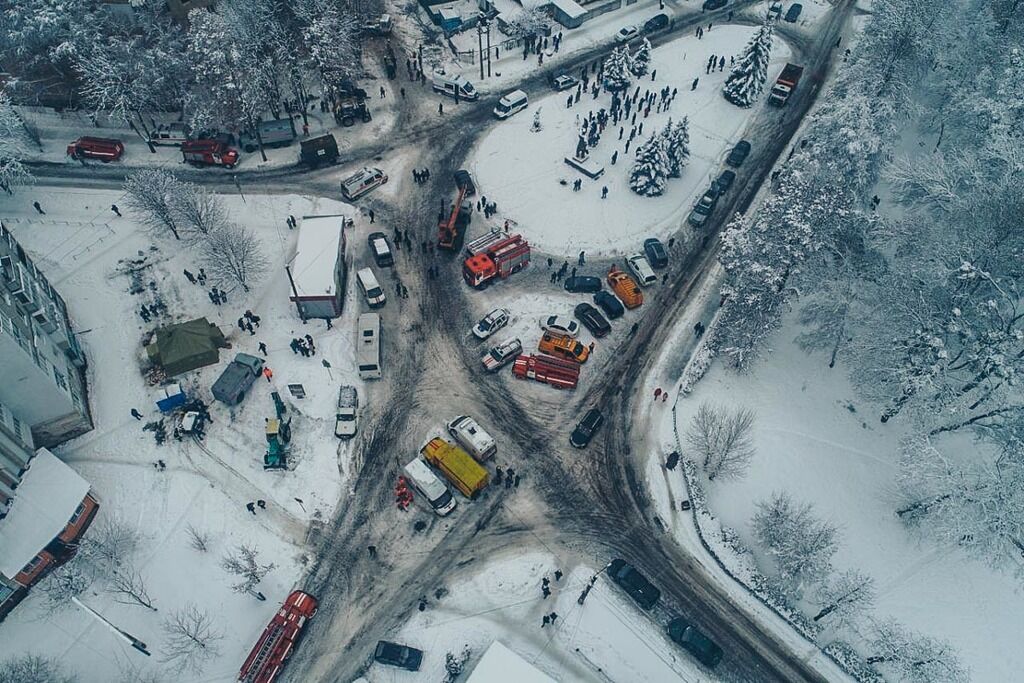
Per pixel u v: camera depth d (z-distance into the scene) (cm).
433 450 5259
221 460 5372
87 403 5650
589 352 6012
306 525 5081
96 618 4503
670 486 5288
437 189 7281
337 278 6197
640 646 4553
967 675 4503
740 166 7506
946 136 7081
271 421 5422
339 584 4819
